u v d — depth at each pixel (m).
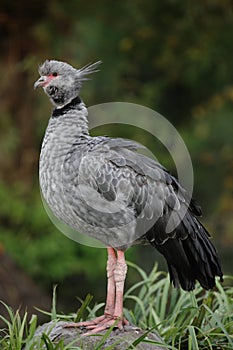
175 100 14.75
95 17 14.22
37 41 14.66
